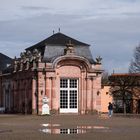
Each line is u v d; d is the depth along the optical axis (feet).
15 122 211.00
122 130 159.43
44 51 319.06
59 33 336.49
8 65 415.44
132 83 413.59
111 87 413.18
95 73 318.65
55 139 121.90
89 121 222.28
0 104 379.55
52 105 308.60
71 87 314.96
